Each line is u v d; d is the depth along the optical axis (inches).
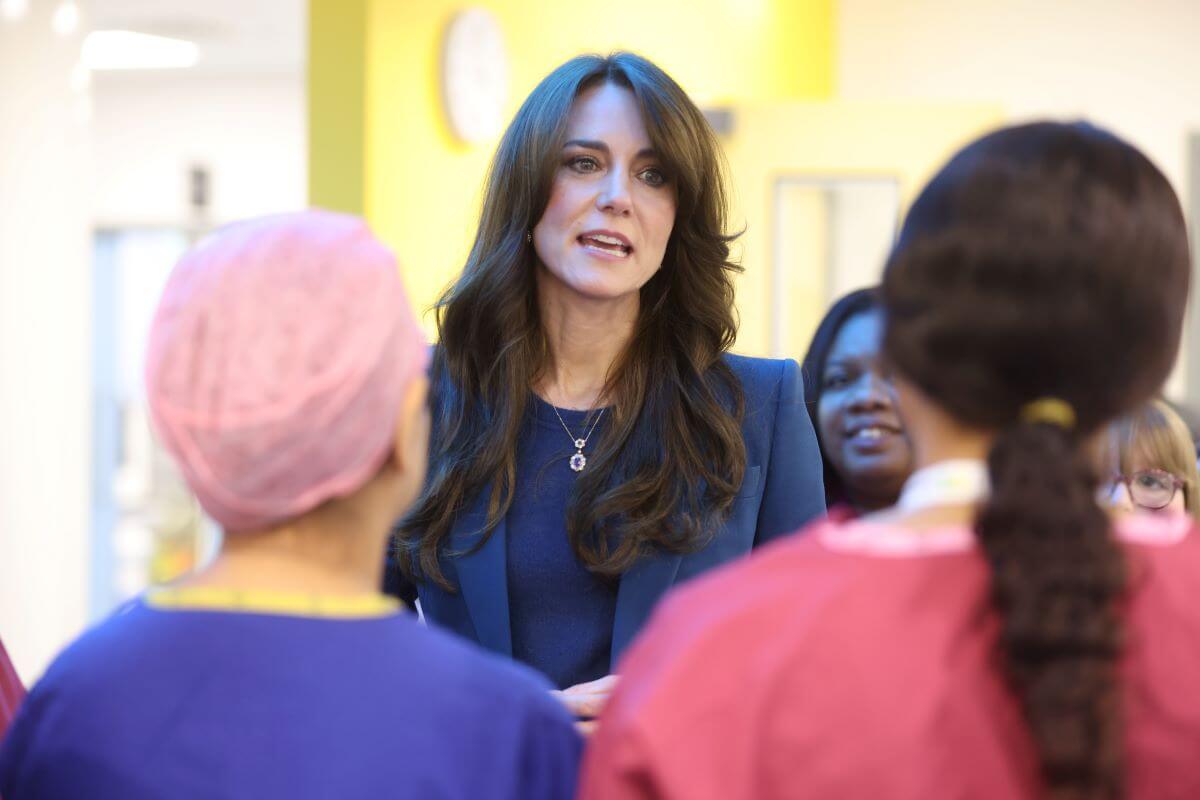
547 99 83.4
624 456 83.0
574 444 84.3
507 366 84.0
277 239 51.7
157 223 396.8
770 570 46.0
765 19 289.0
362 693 49.1
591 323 84.7
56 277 200.5
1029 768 42.0
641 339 85.6
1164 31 304.3
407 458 53.5
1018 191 44.2
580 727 73.2
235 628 49.9
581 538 81.4
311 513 52.0
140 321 398.6
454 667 51.2
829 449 106.3
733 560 83.3
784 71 299.6
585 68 84.0
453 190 195.5
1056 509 42.1
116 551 365.7
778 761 42.6
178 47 354.3
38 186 198.1
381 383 51.1
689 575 82.2
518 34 206.4
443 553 83.2
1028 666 41.6
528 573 82.6
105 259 401.4
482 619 82.2
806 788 42.2
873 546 45.0
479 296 84.4
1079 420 45.3
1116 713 41.4
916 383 46.1
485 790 49.8
